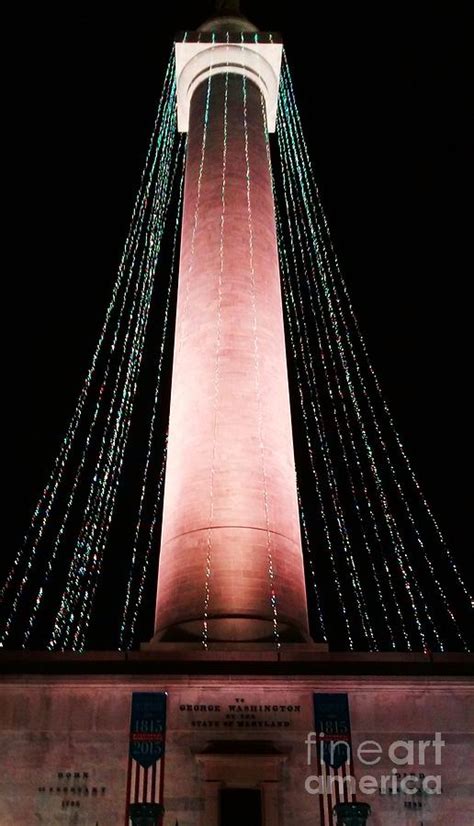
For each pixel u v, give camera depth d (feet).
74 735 60.85
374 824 57.93
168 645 68.13
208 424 79.51
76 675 62.75
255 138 102.53
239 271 88.58
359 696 62.75
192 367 83.76
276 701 62.39
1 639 92.43
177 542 75.41
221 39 110.42
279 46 111.24
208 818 57.67
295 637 70.38
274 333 86.99
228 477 76.59
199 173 98.73
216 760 59.41
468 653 64.44
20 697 62.18
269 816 57.67
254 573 72.49
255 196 96.43
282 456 80.07
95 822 57.77
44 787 59.00
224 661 63.67
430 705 62.44
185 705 61.98
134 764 59.26
